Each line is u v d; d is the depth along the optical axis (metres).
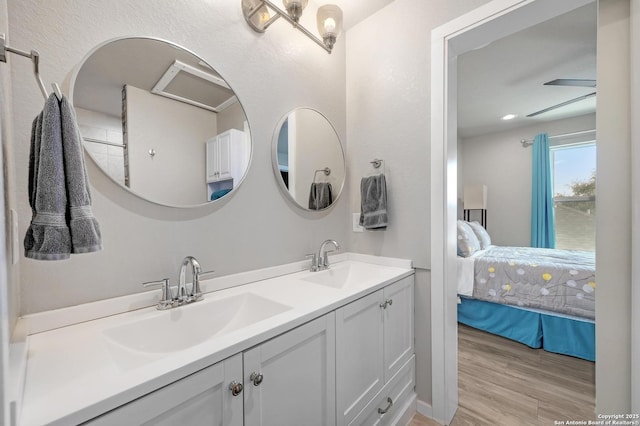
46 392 0.50
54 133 0.60
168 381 0.56
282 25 1.45
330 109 1.75
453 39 1.38
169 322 0.91
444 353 1.41
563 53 2.16
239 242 1.24
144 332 0.85
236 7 1.24
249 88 1.29
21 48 0.74
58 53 0.80
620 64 0.99
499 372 1.88
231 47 1.22
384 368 1.27
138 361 0.77
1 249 0.37
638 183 0.89
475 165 4.57
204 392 0.62
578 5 1.11
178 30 1.06
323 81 1.70
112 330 0.79
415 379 1.53
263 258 1.34
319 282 1.47
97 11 0.87
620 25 0.99
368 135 1.75
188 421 0.59
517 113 3.49
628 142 0.98
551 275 2.18
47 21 0.79
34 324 0.74
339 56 1.82
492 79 2.58
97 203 0.87
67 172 0.61
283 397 0.80
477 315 2.53
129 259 0.93
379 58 1.69
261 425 0.74
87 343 0.70
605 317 1.03
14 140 0.73
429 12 1.46
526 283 2.27
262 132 1.34
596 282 1.05
